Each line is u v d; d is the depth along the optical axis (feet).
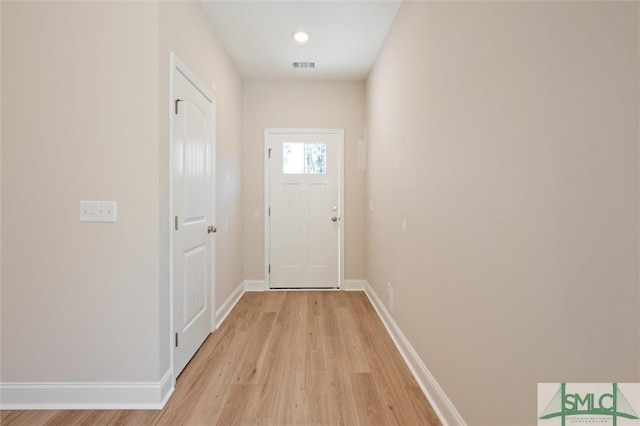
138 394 5.69
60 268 5.68
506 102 3.72
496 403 3.94
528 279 3.35
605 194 2.48
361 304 11.56
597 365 2.58
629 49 2.29
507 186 3.71
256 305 11.43
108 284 5.69
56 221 5.66
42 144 5.64
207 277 8.56
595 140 2.56
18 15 5.63
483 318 4.24
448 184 5.30
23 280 5.69
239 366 7.06
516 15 3.52
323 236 13.46
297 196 13.44
